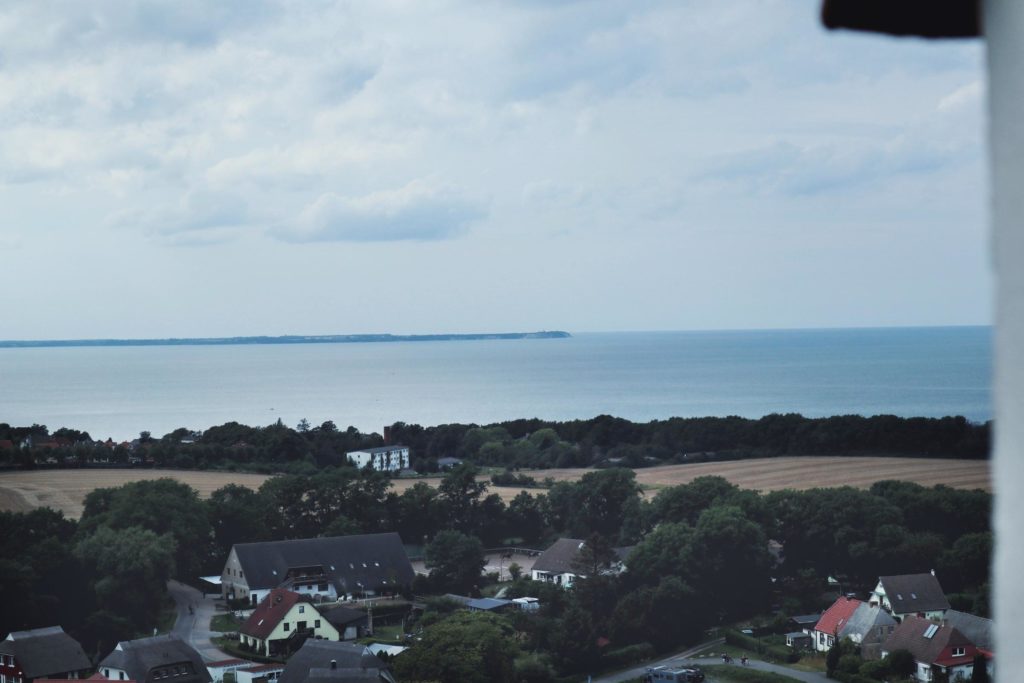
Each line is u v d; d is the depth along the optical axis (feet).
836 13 7.43
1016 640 6.66
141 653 221.87
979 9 7.00
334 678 201.26
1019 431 6.66
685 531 276.41
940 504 314.96
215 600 308.19
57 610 260.21
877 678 219.00
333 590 310.24
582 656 230.48
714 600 267.59
